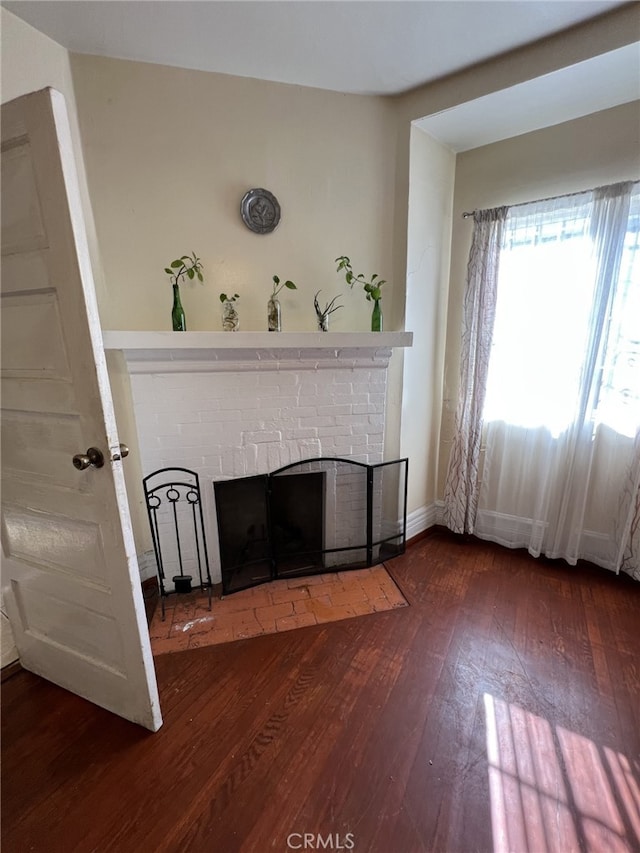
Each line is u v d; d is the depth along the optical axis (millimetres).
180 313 1859
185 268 1992
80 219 1004
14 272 1105
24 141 976
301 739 1362
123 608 1284
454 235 2549
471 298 2420
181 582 2121
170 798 1189
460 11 1534
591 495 2324
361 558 2471
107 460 1143
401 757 1301
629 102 1929
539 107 1984
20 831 1117
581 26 1630
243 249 2080
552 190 2201
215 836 1100
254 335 1896
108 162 1817
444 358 2721
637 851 1065
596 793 1203
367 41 1696
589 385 2133
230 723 1422
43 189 986
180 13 1510
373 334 2084
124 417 2066
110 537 1223
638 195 1937
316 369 2152
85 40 1643
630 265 2004
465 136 2270
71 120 1730
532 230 2221
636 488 2098
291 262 2172
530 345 2324
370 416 2318
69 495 1257
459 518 2674
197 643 1806
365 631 1878
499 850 1069
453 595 2141
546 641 1803
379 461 2406
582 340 2150
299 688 1566
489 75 1864
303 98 2033
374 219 2254
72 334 1073
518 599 2100
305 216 2148
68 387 1130
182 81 1852
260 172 2039
